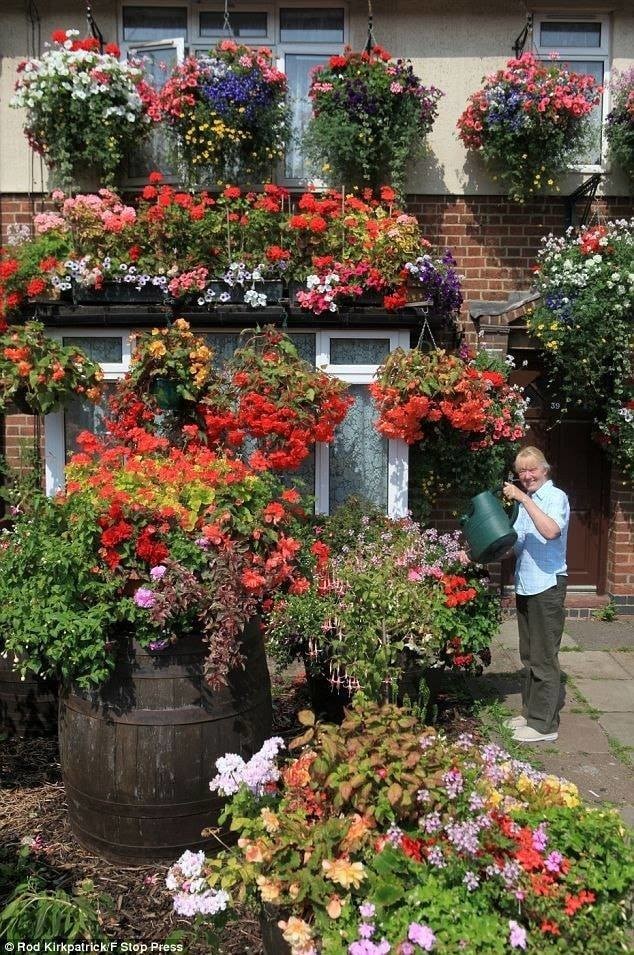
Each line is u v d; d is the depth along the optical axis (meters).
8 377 5.21
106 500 3.23
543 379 6.96
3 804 3.70
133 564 3.19
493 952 1.91
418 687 4.43
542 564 4.39
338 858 2.19
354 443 5.92
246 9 6.66
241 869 2.26
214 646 3.03
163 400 5.16
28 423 6.54
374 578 4.13
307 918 2.14
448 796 2.21
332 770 2.33
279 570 3.41
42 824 3.53
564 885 2.10
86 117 6.02
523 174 6.34
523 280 6.63
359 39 6.55
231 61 6.04
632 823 3.60
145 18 6.68
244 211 6.00
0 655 4.30
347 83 6.02
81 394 5.44
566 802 2.45
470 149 6.54
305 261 5.84
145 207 5.96
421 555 4.58
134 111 6.14
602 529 7.08
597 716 4.85
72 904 2.54
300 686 5.09
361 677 3.89
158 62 6.48
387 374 5.44
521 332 6.75
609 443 6.70
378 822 2.24
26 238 6.20
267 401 4.93
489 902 2.07
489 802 2.26
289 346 5.11
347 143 6.04
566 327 6.11
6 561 3.42
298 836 2.26
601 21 6.64
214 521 3.28
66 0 6.48
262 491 3.54
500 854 2.16
